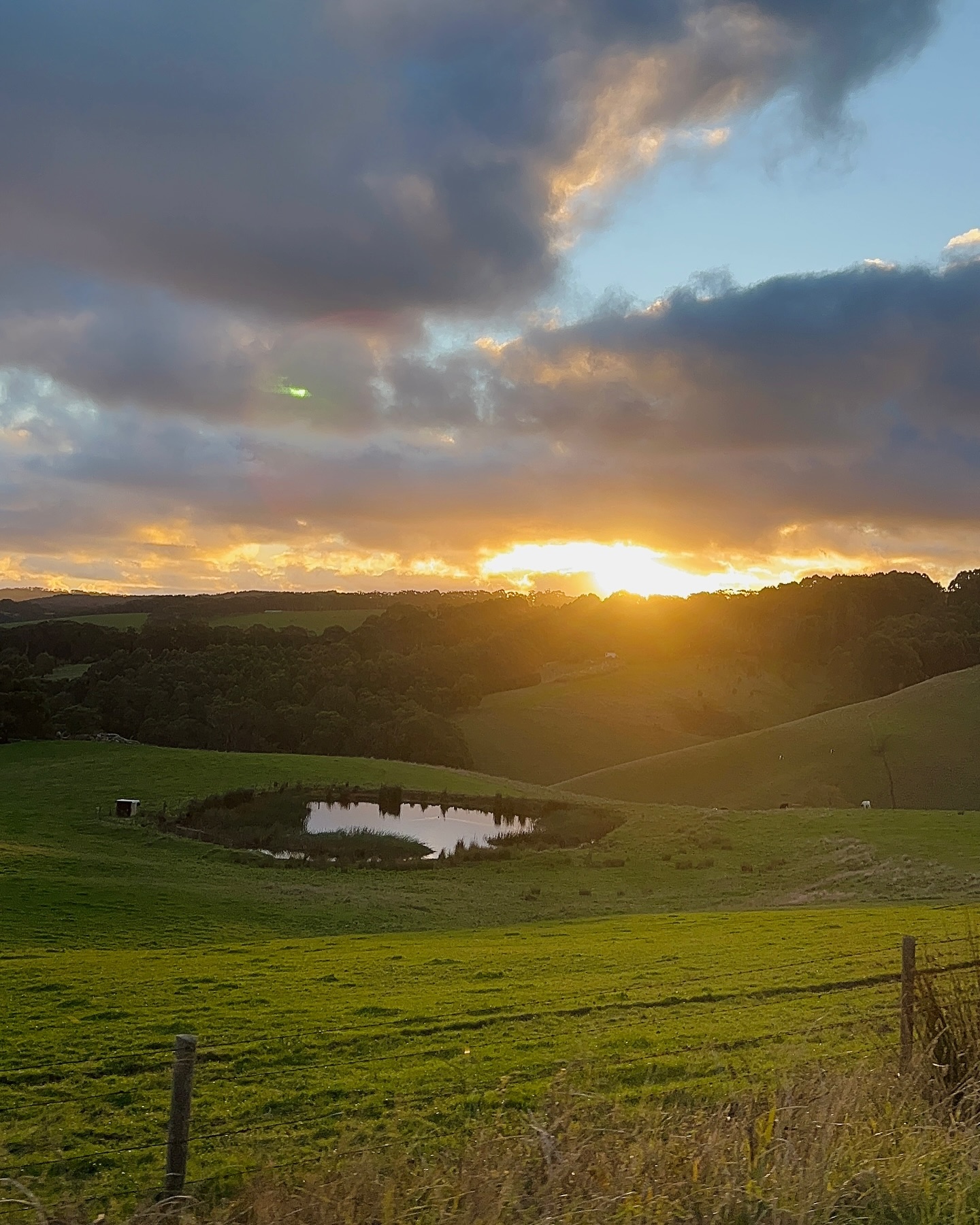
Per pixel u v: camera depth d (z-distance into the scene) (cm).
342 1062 1505
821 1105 834
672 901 5231
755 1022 1722
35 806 7081
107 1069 1502
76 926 3653
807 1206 645
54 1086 1402
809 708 15875
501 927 4188
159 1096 1343
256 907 4397
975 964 1005
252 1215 732
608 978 2319
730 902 5053
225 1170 1013
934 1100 864
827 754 11519
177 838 6309
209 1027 1794
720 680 16975
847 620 18075
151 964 2689
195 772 8406
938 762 10919
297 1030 1748
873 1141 752
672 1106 1078
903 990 980
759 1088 1068
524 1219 663
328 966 2630
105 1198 951
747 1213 653
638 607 19675
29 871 4591
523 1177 721
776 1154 731
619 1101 1138
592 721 14800
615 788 11750
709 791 11419
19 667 12469
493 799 8100
